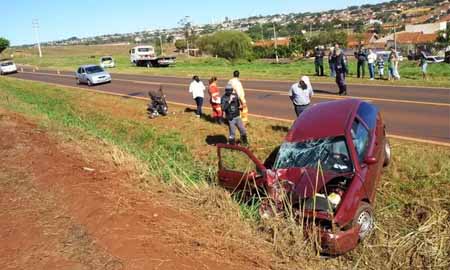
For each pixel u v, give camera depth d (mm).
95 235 6449
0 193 8367
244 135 12742
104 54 118938
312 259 6664
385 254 6816
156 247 6090
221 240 6602
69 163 10383
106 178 9312
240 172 8398
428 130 12102
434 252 6535
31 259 5883
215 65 53656
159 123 17531
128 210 7379
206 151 13258
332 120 8453
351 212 6969
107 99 25281
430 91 17953
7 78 48438
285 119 15406
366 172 7691
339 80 18703
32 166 10031
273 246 6742
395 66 22984
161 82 32062
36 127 15602
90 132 16094
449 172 9078
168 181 9555
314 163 7852
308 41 80688
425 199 8266
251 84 25969
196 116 17938
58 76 47125
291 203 7258
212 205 8031
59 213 7336
